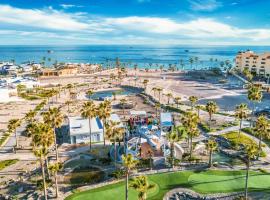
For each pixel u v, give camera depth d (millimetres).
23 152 91875
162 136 95625
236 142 96562
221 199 62062
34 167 81188
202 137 104000
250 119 125500
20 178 73750
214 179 70812
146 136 94750
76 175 76312
